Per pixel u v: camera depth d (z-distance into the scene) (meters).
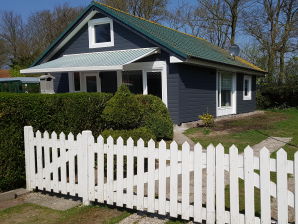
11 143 6.78
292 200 4.27
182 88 15.66
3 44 54.88
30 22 55.66
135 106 8.22
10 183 6.82
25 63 45.28
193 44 20.23
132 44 16.75
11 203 6.24
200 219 4.90
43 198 6.51
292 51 34.50
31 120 7.15
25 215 5.64
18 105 6.86
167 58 15.44
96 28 18.23
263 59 37.56
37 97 7.29
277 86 29.30
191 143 11.64
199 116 15.92
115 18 16.66
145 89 16.20
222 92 20.67
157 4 43.56
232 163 4.62
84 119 8.44
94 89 18.42
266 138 12.62
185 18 44.97
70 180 6.28
